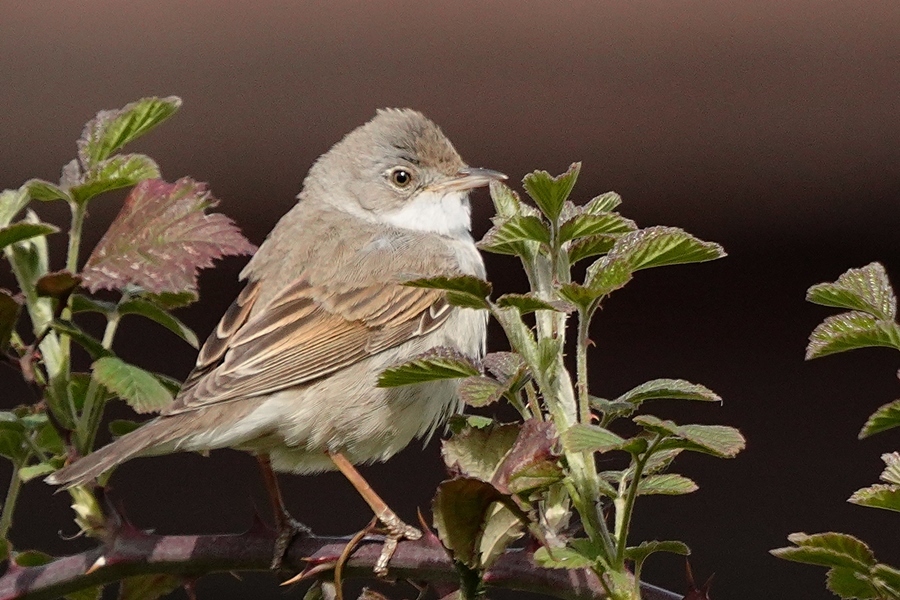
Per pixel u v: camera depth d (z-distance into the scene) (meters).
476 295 5.25
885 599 4.78
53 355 6.57
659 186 10.98
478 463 5.38
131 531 6.43
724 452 4.41
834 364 11.27
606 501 6.18
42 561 6.92
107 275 6.13
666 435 4.69
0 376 11.52
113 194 11.48
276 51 11.12
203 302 11.74
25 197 6.53
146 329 11.69
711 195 10.91
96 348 6.28
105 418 11.43
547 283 5.72
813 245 11.02
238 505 11.43
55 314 6.19
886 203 10.61
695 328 11.28
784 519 10.73
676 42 10.98
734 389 11.04
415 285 5.18
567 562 4.96
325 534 11.10
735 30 10.99
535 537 5.45
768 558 10.60
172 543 6.47
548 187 5.37
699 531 10.77
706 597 5.29
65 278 6.01
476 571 5.33
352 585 8.57
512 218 5.40
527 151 11.09
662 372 11.09
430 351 5.49
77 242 6.56
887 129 10.63
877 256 10.73
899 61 10.59
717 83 11.02
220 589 10.45
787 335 10.97
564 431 5.04
